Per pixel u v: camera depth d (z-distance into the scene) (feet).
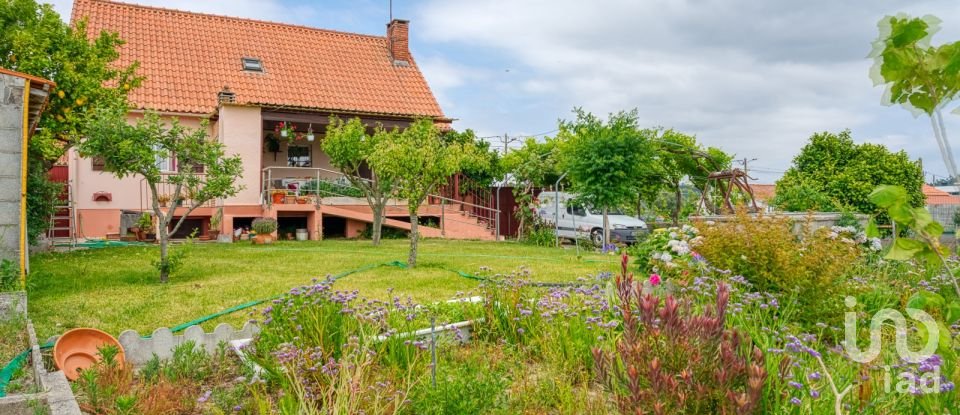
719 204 70.28
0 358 16.96
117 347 17.03
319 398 14.24
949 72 6.03
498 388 13.52
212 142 36.22
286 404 13.26
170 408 14.20
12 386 14.83
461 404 12.60
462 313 21.36
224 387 16.05
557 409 13.87
